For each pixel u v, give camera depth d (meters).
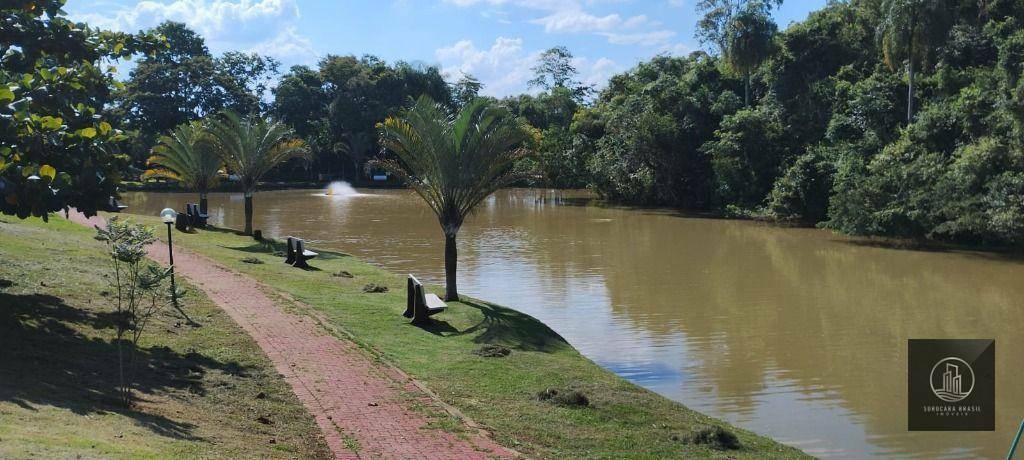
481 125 19.50
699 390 14.07
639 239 38.53
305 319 15.45
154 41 13.79
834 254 33.00
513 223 47.19
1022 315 20.48
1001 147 33.78
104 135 12.41
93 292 15.04
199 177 38.12
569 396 11.66
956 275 27.48
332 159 95.56
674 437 10.51
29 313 12.58
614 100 74.25
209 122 34.47
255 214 51.06
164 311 14.66
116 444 7.02
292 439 9.01
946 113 39.44
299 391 11.02
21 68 12.17
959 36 49.97
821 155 45.53
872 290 24.30
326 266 24.80
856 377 14.85
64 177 10.99
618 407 11.63
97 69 12.79
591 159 70.00
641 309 21.12
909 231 35.91
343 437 9.24
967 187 34.44
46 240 20.47
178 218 31.88
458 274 26.91
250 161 33.22
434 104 19.80
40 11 12.27
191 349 12.40
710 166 57.88
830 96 52.75
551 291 23.78
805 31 56.28
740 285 25.08
